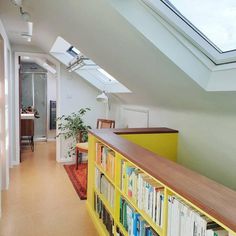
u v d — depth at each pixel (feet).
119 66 8.41
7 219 9.09
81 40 8.34
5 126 11.41
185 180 4.39
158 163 5.39
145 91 9.32
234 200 3.59
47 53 15.74
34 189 11.90
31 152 19.12
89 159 10.06
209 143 7.58
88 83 16.60
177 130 9.34
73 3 6.03
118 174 7.00
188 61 5.74
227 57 5.32
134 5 5.18
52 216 9.43
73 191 11.77
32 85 23.41
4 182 11.68
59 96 16.44
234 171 6.65
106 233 7.88
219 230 3.61
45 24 9.22
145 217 5.47
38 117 22.88
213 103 6.56
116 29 5.92
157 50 5.64
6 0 7.67
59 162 16.57
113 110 16.30
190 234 4.03
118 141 7.59
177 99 7.92
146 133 9.28
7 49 12.64
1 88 11.00
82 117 17.07
